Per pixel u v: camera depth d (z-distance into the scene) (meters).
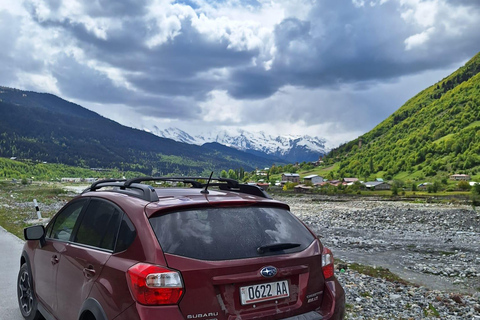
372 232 27.95
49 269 4.86
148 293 3.08
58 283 4.54
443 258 16.97
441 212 39.25
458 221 33.53
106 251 3.74
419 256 17.44
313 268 3.69
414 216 37.28
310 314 3.59
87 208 4.55
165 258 3.19
